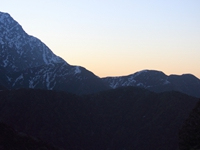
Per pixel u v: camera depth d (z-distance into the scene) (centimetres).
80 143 10094
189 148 4825
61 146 9494
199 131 4816
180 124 9894
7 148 5044
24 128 9981
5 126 5856
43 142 6131
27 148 5425
